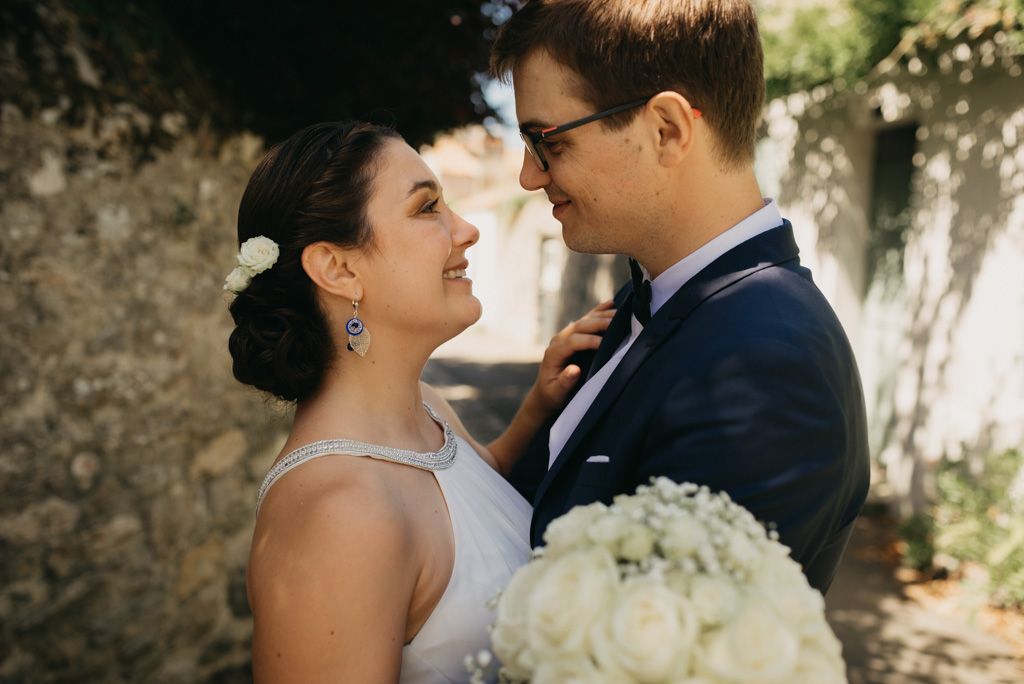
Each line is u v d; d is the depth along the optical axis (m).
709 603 0.79
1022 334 3.98
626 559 0.89
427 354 1.37
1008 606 3.64
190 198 2.81
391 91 3.50
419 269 1.27
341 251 1.26
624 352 1.39
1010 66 4.04
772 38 4.84
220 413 2.95
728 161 1.25
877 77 5.01
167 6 2.90
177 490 2.70
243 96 3.16
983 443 4.22
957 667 3.22
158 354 2.62
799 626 0.81
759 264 1.21
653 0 1.17
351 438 1.22
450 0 3.41
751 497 0.96
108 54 2.49
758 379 1.01
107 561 2.40
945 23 3.99
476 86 3.87
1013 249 4.06
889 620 3.63
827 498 1.01
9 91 2.12
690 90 1.18
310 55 3.19
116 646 2.43
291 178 1.26
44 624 2.20
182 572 2.72
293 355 1.28
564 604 0.82
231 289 1.29
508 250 15.34
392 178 1.28
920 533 4.21
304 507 1.09
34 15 2.24
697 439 1.01
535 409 1.76
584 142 1.24
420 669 1.17
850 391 1.15
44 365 2.21
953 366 4.49
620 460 1.13
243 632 3.06
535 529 1.28
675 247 1.30
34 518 2.17
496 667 1.20
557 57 1.22
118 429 2.45
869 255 5.79
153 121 2.61
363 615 1.04
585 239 1.36
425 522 1.20
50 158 2.23
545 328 13.66
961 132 4.43
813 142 5.84
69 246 2.29
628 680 0.77
